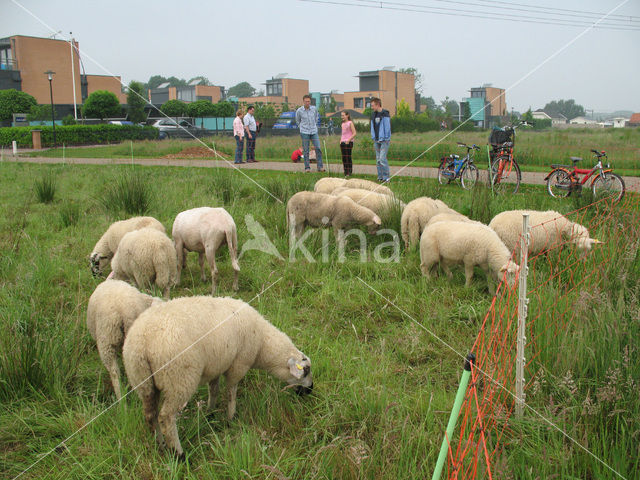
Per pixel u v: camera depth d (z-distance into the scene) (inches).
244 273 293.3
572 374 170.2
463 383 112.0
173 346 141.1
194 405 170.6
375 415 158.4
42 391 175.0
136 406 162.4
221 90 3120.1
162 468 136.6
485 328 208.7
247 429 156.3
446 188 488.7
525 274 151.7
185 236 272.2
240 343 159.9
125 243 236.8
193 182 523.8
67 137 1302.9
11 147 1290.6
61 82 1713.8
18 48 1606.8
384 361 192.5
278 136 1443.2
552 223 277.9
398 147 827.4
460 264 267.0
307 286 272.5
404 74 2733.8
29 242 331.3
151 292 238.7
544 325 193.5
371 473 134.6
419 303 245.9
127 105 1716.3
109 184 516.4
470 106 1531.7
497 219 288.5
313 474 133.6
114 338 170.9
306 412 167.8
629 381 157.5
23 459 146.4
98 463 139.8
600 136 1139.3
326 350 202.5
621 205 367.6
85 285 268.8
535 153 741.9
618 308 193.9
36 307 232.7
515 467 133.3
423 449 142.0
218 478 137.5
